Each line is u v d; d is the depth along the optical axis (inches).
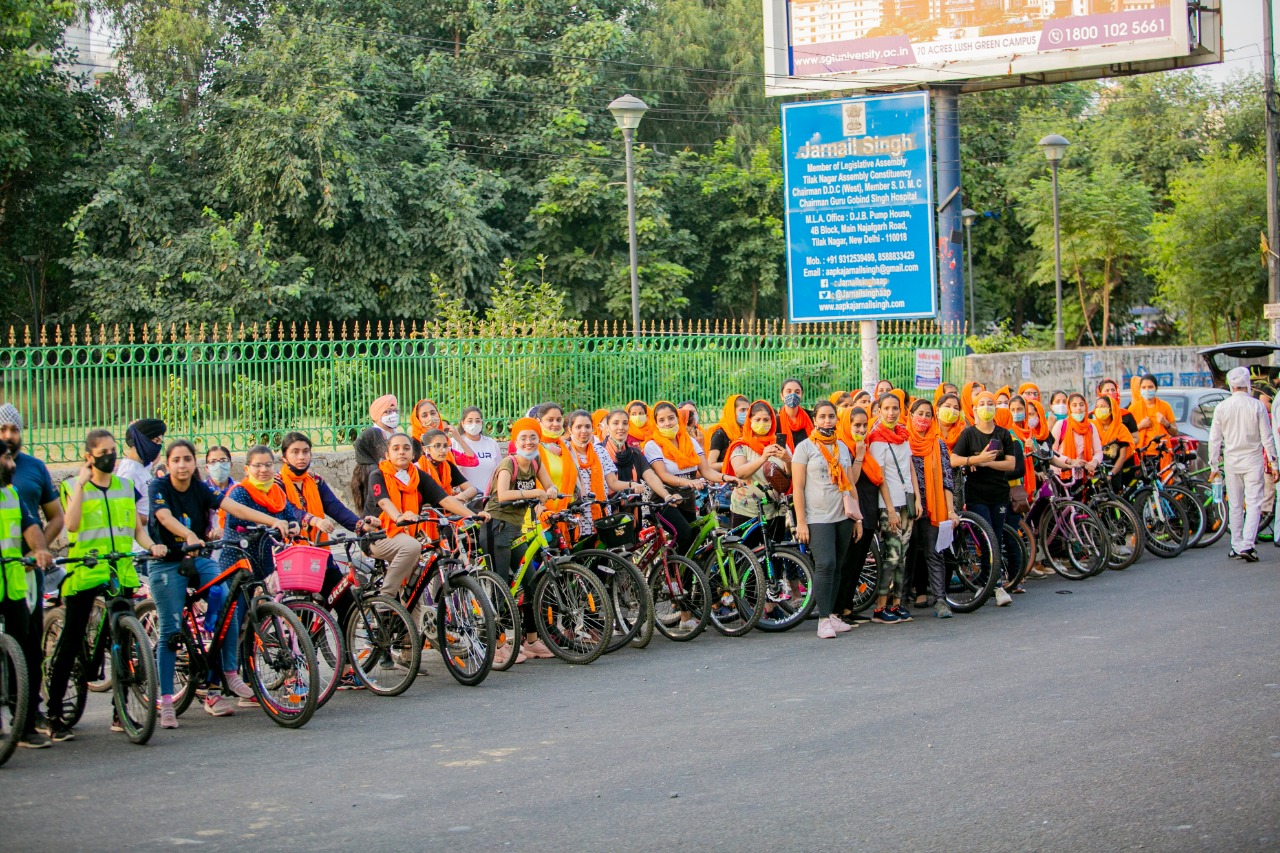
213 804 227.1
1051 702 286.7
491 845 199.9
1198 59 801.6
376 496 335.3
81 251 997.2
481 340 598.5
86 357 517.0
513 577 370.6
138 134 1079.0
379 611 329.4
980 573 423.2
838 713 284.7
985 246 1493.6
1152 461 562.9
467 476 401.7
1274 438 506.0
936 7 798.5
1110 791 218.8
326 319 1051.9
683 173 1315.2
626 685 327.3
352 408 570.3
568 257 1184.2
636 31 1429.6
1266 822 199.9
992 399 440.8
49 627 310.8
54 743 283.0
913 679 319.0
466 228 1065.5
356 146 1068.5
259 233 999.0
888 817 208.7
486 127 1240.8
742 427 426.9
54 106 1071.6
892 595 410.0
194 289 994.7
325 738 280.4
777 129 1430.9
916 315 668.1
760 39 1441.9
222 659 307.4
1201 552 539.8
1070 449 514.3
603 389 624.7
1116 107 1611.7
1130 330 1502.2
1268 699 280.8
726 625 399.5
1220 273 1162.6
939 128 874.1
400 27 1272.1
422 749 265.9
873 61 806.5
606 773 241.0
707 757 250.7
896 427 407.8
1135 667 320.5
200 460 538.0
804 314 686.5
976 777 230.1
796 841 198.2
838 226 678.5
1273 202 897.5
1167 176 1509.6
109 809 225.0
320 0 1167.0
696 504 418.0
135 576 289.3
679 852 194.5
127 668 284.4
